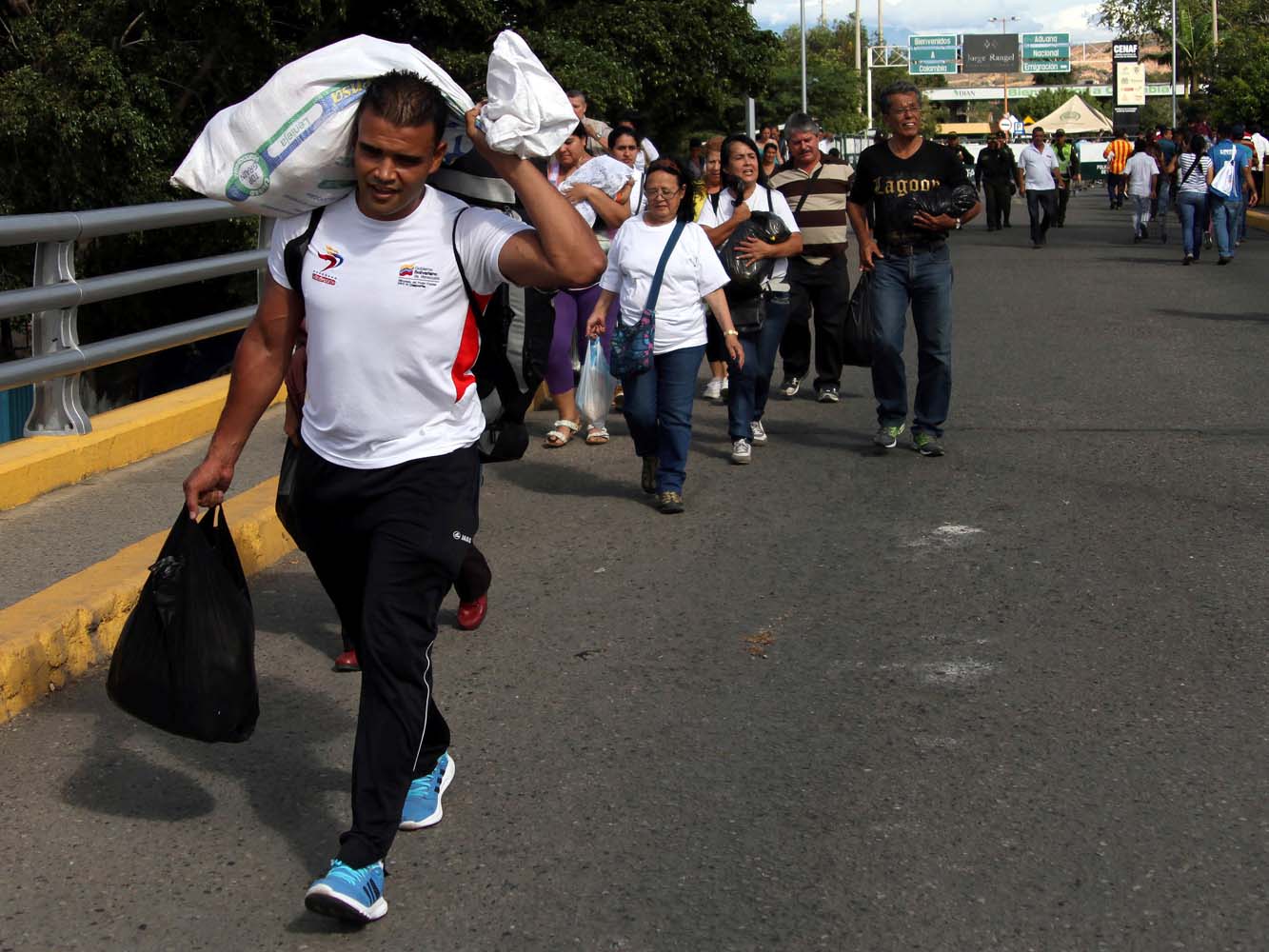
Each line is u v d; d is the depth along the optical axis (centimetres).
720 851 363
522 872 356
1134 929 323
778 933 324
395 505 338
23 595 518
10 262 1722
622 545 649
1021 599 557
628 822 381
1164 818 375
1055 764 409
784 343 1011
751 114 2389
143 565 539
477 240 335
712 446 861
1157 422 886
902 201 786
